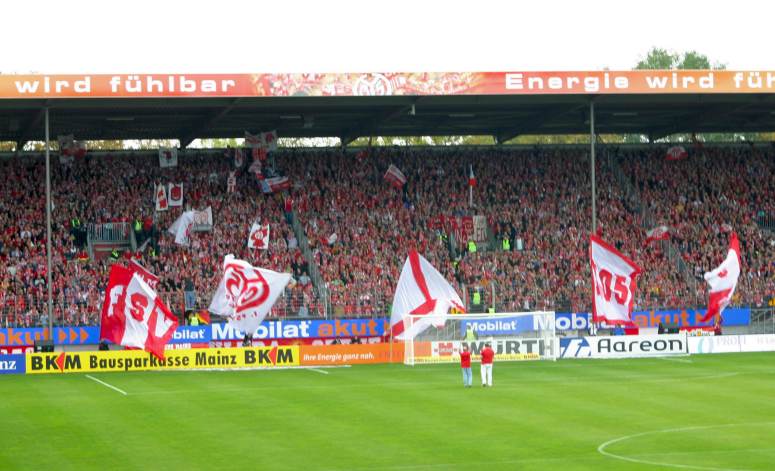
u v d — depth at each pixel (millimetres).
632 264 69750
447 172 92438
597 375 60281
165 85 71875
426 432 40719
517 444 38031
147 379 60438
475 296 80188
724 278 70750
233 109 81188
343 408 47406
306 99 77375
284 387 55812
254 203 87438
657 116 92062
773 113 90875
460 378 59500
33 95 69750
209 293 77750
